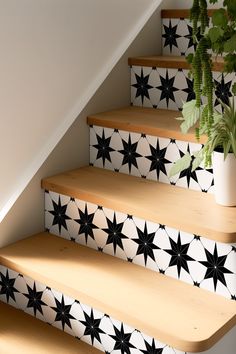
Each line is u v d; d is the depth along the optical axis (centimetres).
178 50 283
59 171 250
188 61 195
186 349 172
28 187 239
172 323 179
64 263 219
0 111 226
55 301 213
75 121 252
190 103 206
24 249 232
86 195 226
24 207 239
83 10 250
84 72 257
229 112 200
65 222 240
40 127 243
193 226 194
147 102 272
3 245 235
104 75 263
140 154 240
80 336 208
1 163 231
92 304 195
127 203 213
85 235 233
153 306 189
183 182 229
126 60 271
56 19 239
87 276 209
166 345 181
